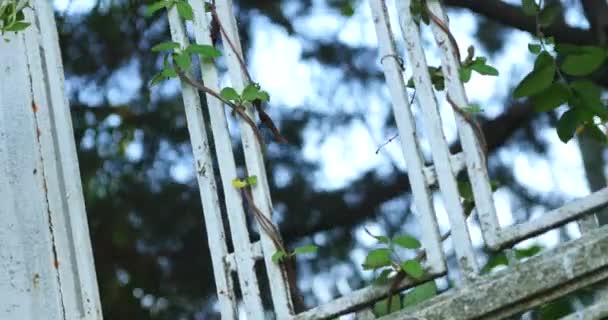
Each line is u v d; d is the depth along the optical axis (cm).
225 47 333
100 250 535
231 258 324
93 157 542
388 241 312
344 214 561
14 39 354
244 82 331
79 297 335
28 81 351
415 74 315
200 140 331
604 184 540
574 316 286
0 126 349
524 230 296
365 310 309
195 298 539
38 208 341
